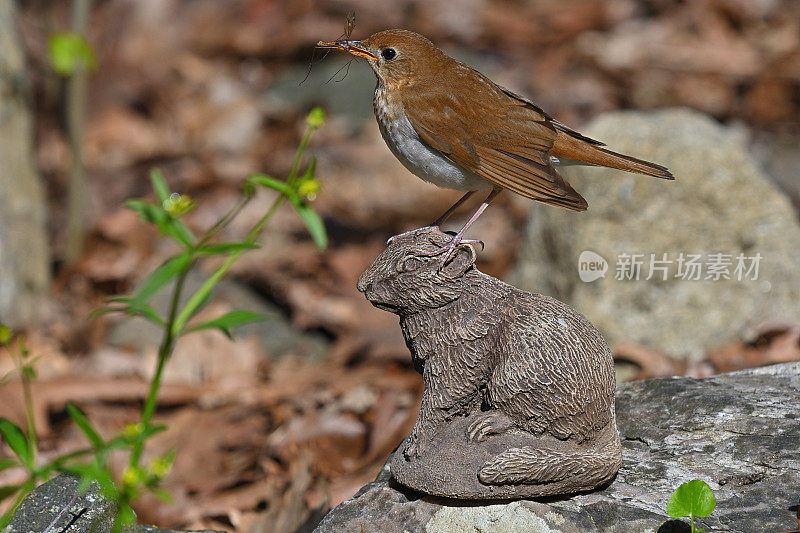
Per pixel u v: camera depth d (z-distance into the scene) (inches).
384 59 284.2
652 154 436.5
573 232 441.1
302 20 897.5
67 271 589.3
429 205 634.2
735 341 427.5
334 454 394.6
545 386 228.7
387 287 240.5
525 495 228.7
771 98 717.9
